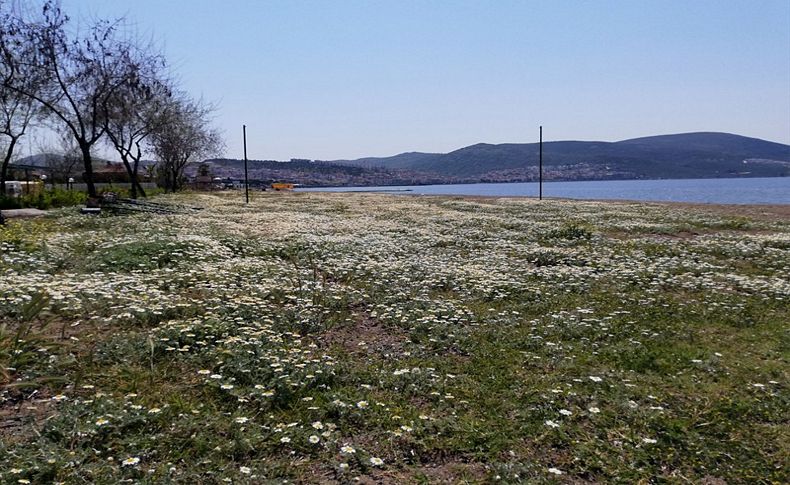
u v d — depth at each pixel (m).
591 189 105.31
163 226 19.83
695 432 4.80
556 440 4.66
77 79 33.50
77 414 4.61
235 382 5.54
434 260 13.61
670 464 4.36
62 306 7.75
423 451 4.43
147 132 43.41
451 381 5.88
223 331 7.00
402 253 14.93
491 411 5.17
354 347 7.03
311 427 4.70
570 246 17.25
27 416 4.68
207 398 5.19
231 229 19.45
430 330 7.72
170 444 4.32
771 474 4.20
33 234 15.54
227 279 10.20
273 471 4.04
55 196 31.16
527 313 8.93
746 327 8.20
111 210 26.36
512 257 14.59
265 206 35.41
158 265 11.76
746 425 5.01
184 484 3.81
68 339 6.57
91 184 33.62
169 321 7.22
